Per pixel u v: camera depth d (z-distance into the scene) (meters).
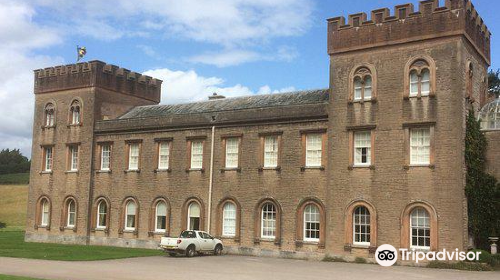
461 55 32.06
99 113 48.66
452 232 30.78
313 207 36.50
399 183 32.84
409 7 33.72
